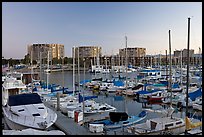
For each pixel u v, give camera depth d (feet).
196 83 100.27
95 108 58.85
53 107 61.46
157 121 41.24
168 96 75.20
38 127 37.24
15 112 41.04
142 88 92.43
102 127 41.06
